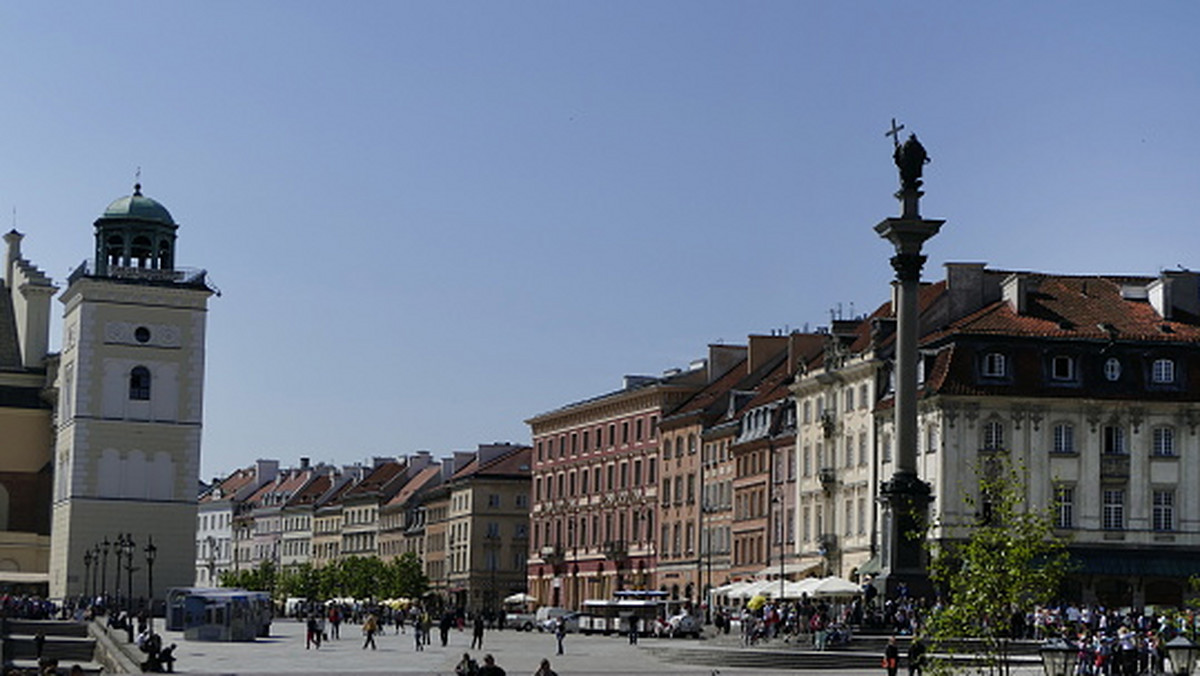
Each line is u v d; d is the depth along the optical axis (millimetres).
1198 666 75250
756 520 149875
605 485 184875
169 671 81375
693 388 173625
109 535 146500
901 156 81438
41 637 90688
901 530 81188
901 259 81250
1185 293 122438
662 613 143500
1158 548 115562
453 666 88625
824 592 105688
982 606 48062
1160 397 116938
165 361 149375
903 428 81312
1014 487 55062
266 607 123562
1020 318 119938
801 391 141375
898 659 74125
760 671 79875
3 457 166750
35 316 170875
